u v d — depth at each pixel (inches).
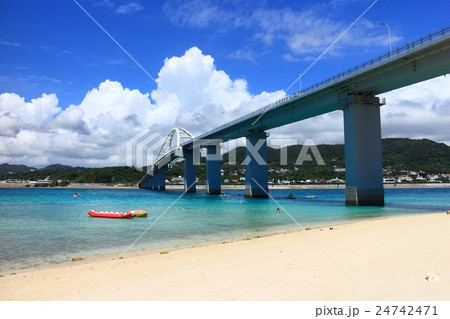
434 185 6156.5
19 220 1217.4
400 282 304.0
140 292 327.3
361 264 378.6
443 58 1288.1
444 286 287.0
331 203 2140.7
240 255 499.2
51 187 7411.4
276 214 1384.1
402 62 1419.8
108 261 524.7
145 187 7081.7
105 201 2566.4
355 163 1688.0
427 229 612.4
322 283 317.7
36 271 456.1
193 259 490.3
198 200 2652.6
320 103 1934.1
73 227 1018.1
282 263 416.2
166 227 992.9
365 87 1652.3
